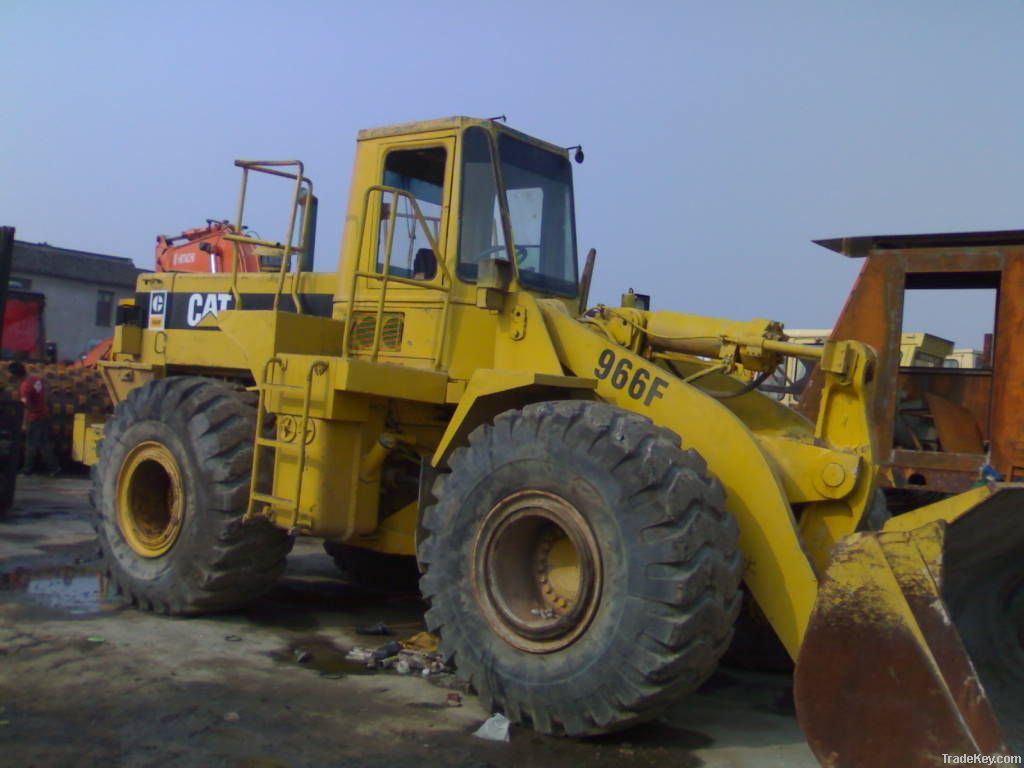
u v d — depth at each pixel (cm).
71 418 1385
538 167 609
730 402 549
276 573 613
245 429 598
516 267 571
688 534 397
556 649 423
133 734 400
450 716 446
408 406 569
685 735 443
